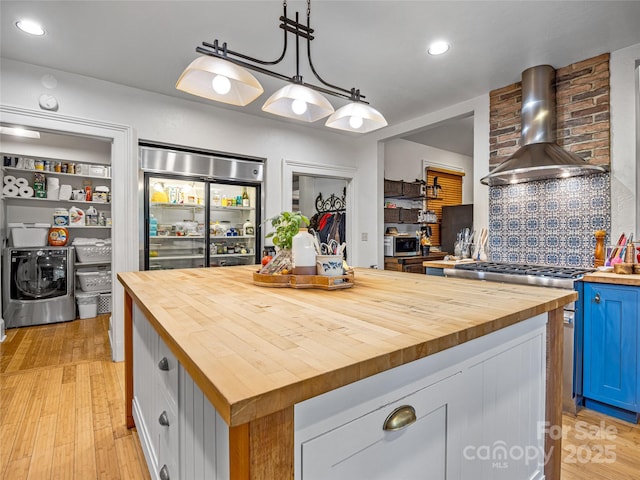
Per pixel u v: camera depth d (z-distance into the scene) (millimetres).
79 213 4504
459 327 870
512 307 1087
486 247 3271
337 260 1512
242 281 1726
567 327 2150
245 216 4203
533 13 2104
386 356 692
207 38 2381
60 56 2598
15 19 2154
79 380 2590
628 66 2459
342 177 4629
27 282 4027
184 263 3674
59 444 1812
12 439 1854
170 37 2371
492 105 3232
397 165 5367
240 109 3668
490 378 1063
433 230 5902
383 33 2318
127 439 1860
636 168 2438
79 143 4520
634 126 2434
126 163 3076
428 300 1204
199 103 3496
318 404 661
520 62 2693
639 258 2236
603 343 2086
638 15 2119
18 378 2621
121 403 2252
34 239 4133
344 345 740
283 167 4059
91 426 1985
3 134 4059
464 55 2609
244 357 671
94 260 4520
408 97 3377
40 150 4277
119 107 3066
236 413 509
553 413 1362
